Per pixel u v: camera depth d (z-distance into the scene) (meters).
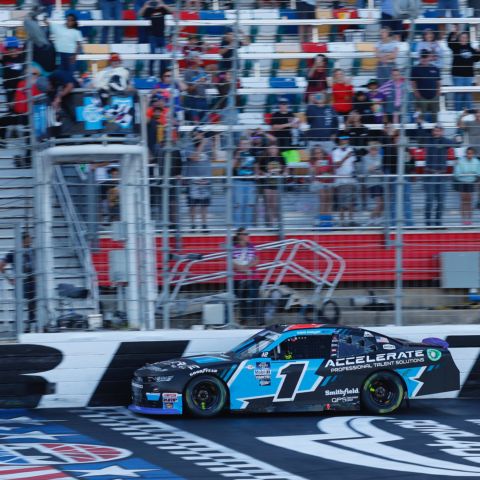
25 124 50.53
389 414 42.75
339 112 51.22
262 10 58.66
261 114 55.00
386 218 48.34
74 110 46.47
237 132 50.25
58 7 59.50
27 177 48.81
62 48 52.03
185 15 57.34
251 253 47.34
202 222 47.41
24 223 48.34
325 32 58.94
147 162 49.50
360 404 42.91
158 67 58.44
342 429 38.31
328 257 48.50
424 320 48.81
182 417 41.72
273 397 42.22
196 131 50.28
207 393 41.78
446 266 48.84
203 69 52.22
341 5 58.88
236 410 41.84
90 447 34.25
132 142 47.16
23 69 50.75
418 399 47.53
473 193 49.03
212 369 41.69
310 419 41.09
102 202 46.72
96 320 46.03
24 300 45.09
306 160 49.56
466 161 49.47
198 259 46.62
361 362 43.03
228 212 46.59
